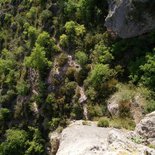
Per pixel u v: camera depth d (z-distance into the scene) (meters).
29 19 39.50
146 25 26.56
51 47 34.12
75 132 23.30
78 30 32.31
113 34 29.84
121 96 26.20
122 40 28.62
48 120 31.75
